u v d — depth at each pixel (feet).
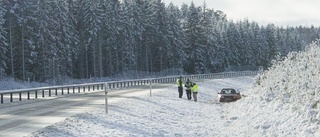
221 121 67.00
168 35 295.28
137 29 276.21
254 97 76.95
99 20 234.99
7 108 71.05
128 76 260.62
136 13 276.21
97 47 252.01
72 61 246.68
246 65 404.57
